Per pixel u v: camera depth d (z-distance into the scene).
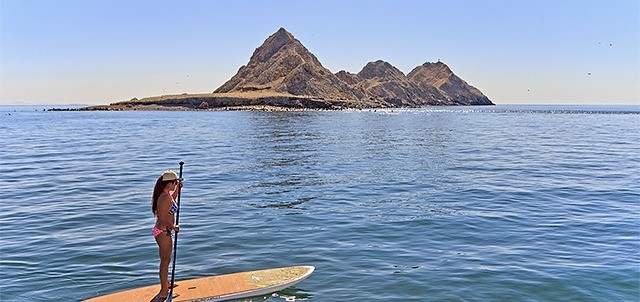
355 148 37.41
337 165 27.33
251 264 10.83
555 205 16.80
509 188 20.05
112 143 42.81
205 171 24.97
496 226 13.98
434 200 17.61
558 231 13.44
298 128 65.00
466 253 11.53
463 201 17.44
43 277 10.06
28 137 50.75
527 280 9.77
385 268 10.53
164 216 9.00
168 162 28.88
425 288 9.41
